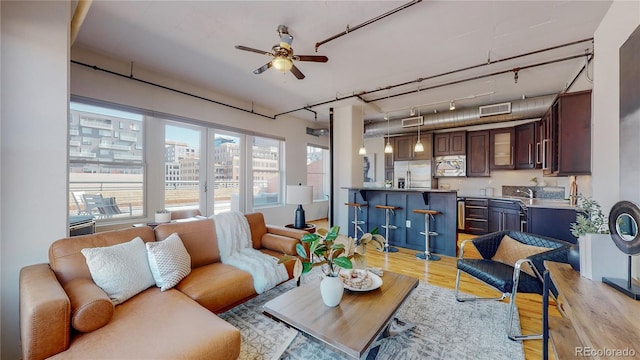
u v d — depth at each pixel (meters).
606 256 1.30
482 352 1.71
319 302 1.61
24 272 1.46
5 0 1.62
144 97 3.77
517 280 1.88
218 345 1.23
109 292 1.52
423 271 3.28
